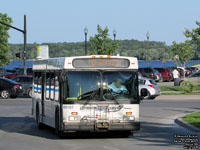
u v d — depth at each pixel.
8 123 21.30
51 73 17.03
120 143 14.43
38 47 55.62
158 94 37.09
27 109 28.83
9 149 13.34
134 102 15.20
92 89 15.03
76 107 14.90
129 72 15.34
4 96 38.91
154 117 23.67
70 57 15.05
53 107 16.55
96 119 14.94
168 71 66.00
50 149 13.21
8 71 74.75
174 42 66.50
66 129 14.84
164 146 13.73
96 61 15.19
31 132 17.94
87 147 13.52
